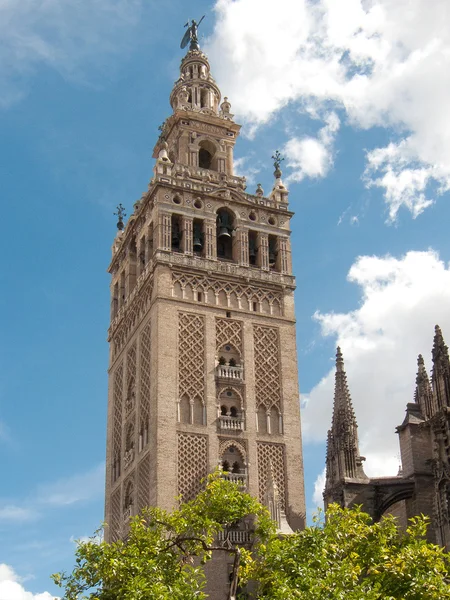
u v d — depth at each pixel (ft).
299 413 257.75
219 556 226.17
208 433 244.22
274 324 267.39
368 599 137.69
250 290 269.23
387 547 164.45
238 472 244.22
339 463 239.09
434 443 222.89
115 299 299.99
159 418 240.73
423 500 228.22
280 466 248.93
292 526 241.96
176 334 253.44
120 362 283.59
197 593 151.53
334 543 161.99
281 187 289.33
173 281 260.62
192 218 271.28
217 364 254.27
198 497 174.29
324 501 243.81
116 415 279.28
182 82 317.01
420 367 244.42
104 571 153.17
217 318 260.62
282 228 283.18
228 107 308.60
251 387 255.29
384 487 234.58
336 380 252.01
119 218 313.94
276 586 150.10
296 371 263.49
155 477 234.58
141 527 164.76
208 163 308.40
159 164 275.18
